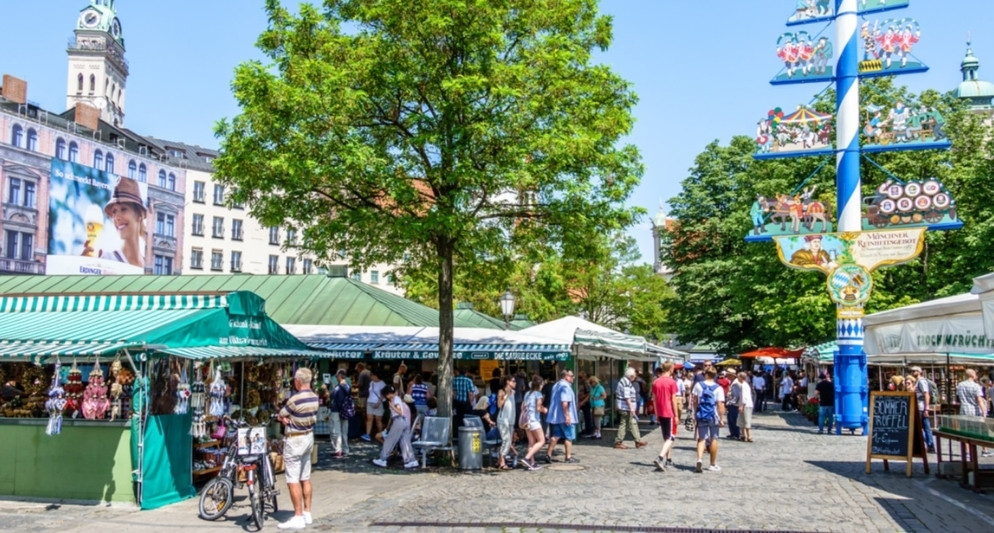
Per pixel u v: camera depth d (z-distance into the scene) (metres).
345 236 16.44
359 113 14.92
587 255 17.19
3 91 74.38
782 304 34.09
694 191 43.91
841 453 17.88
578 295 49.62
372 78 14.82
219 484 10.20
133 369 11.05
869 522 9.61
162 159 90.06
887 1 24.80
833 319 32.44
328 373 23.64
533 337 20.98
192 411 12.06
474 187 15.12
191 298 13.11
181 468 11.78
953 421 13.04
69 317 12.59
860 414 23.55
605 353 23.36
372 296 25.48
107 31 127.69
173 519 10.19
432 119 15.01
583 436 22.47
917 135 24.08
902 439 13.91
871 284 23.94
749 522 9.60
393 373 24.48
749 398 21.00
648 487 12.55
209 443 12.77
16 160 72.62
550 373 26.22
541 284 42.44
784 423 28.67
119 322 12.02
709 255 43.91
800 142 25.30
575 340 20.12
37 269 74.50
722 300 41.72
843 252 24.31
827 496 11.57
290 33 15.52
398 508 10.80
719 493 11.88
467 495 11.84
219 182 15.94
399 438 15.44
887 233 24.00
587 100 15.74
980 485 11.96
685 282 42.88
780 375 50.88
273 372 15.06
